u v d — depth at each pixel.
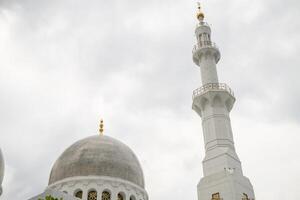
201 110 61.62
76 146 54.91
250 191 52.72
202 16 74.69
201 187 53.53
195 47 69.38
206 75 64.31
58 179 51.06
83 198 47.91
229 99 61.22
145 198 53.38
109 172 50.88
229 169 52.00
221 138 56.25
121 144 57.53
